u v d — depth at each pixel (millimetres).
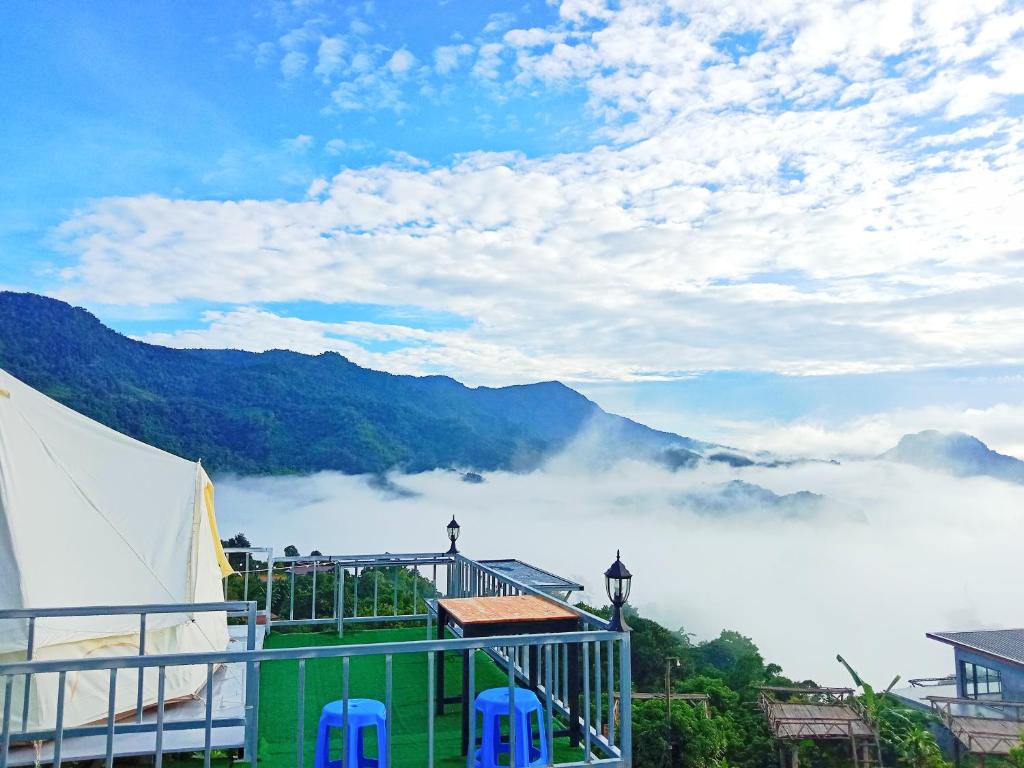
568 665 5598
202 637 6766
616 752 4770
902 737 25359
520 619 5234
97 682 5531
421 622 10242
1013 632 28406
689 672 37875
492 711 4621
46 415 6203
